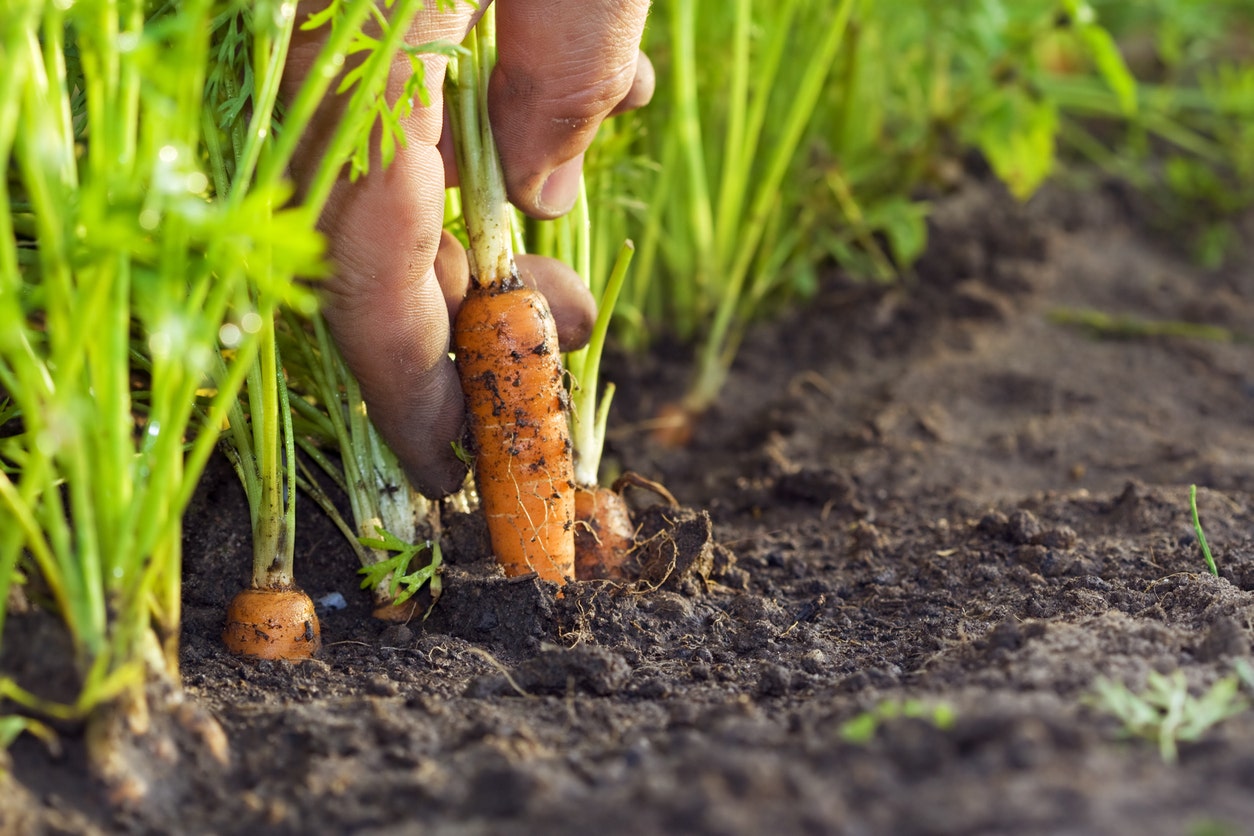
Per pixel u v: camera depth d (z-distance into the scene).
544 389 0.53
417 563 0.55
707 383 0.69
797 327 0.74
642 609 0.55
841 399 0.70
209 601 0.54
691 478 0.66
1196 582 0.54
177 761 0.48
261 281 0.45
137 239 0.45
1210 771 0.45
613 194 0.63
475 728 0.49
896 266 0.77
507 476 0.54
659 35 0.67
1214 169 0.91
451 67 0.52
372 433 0.55
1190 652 0.50
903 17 0.74
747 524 0.63
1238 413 0.69
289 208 0.51
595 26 0.50
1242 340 0.73
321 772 0.48
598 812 0.46
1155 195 0.87
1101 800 0.45
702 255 0.70
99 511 0.47
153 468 0.47
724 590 0.56
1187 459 0.65
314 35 0.49
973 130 0.76
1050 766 0.46
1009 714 0.47
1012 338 0.72
